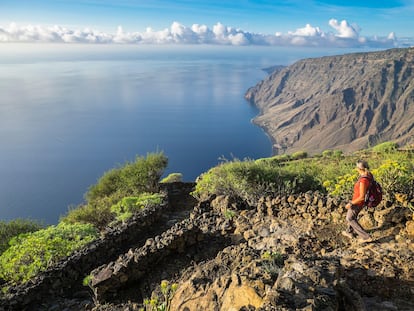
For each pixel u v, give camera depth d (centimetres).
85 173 15362
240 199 1095
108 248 942
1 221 1497
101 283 690
